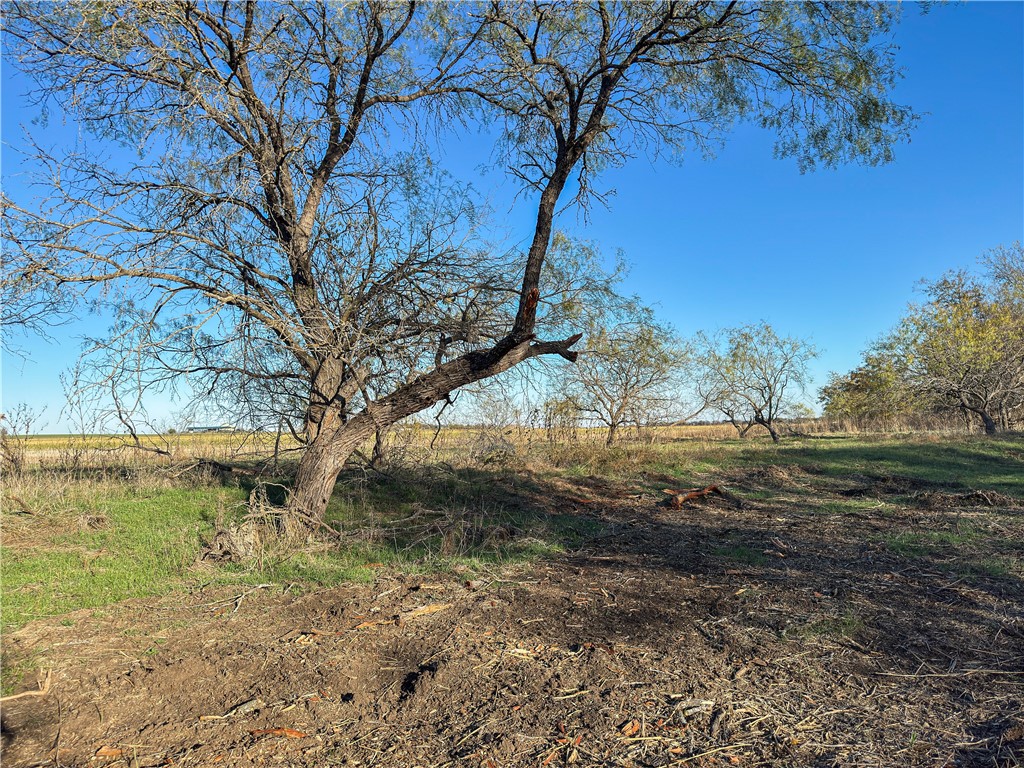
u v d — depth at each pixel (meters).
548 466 14.20
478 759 3.21
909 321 28.05
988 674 4.13
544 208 7.66
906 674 4.15
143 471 10.34
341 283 8.38
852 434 29.89
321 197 9.02
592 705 3.75
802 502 11.82
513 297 9.41
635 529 9.16
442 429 13.02
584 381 16.78
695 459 16.75
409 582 6.23
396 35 8.73
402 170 9.09
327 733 3.48
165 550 6.94
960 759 3.18
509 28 8.70
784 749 3.29
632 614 5.29
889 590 5.95
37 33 7.88
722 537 8.59
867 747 3.30
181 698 3.85
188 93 7.47
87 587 5.79
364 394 9.06
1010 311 30.11
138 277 7.20
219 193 7.99
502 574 6.50
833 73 8.63
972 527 8.85
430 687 3.96
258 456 11.88
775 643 4.66
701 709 3.70
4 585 5.73
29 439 10.62
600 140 9.95
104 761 3.21
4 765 3.16
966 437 23.08
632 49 8.36
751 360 27.59
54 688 3.93
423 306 8.50
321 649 4.55
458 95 9.98
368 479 10.66
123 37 7.26
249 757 3.24
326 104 8.98
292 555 6.91
